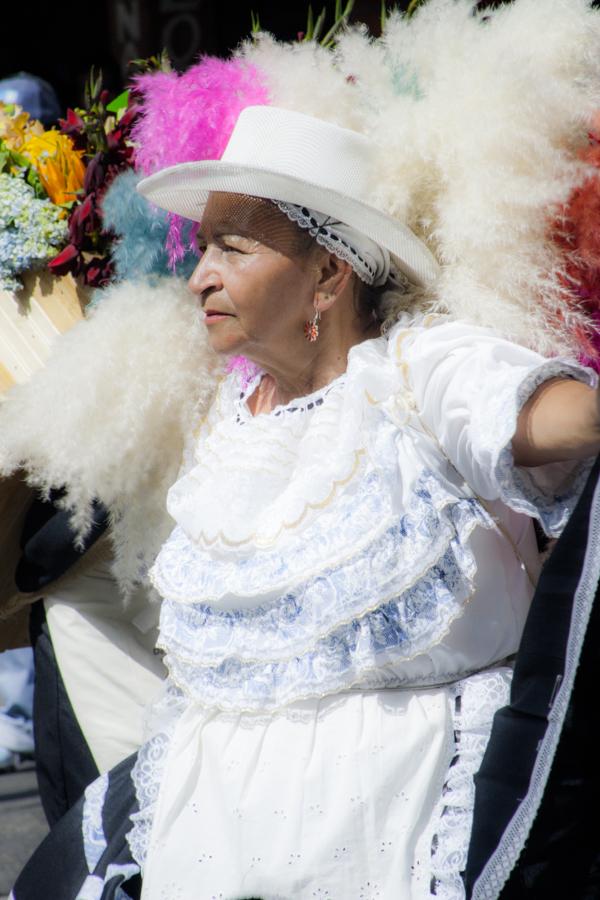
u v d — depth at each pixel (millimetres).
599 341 7012
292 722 6719
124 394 8281
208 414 8109
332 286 7074
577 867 5945
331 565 6562
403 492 6477
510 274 6812
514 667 6203
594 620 5809
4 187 9094
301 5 24109
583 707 5875
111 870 7430
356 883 6430
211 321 7176
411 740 6539
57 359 8492
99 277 8992
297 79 7316
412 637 6527
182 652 7109
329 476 6699
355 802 6477
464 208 6816
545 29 7008
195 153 7984
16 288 9258
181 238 8414
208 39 23891
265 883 6543
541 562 6984
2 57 25828
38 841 12992
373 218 6754
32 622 10016
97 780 8062
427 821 6484
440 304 6914
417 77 7207
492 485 6188
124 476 8438
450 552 6535
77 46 26219
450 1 7324
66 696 9664
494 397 5844
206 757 6957
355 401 6648
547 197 6766
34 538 9195
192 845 6828
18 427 8484
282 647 6703
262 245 6926
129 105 8961
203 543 7109
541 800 5805
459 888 6285
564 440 5543
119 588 9492
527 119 6809
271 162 7004
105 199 8570
